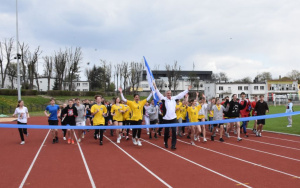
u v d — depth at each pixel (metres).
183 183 5.59
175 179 5.86
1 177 6.05
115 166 7.00
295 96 61.94
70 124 10.65
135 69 76.38
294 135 12.76
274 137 12.38
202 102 11.56
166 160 7.70
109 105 13.60
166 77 81.62
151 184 5.52
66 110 10.69
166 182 5.66
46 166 7.02
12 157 8.16
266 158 7.92
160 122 12.34
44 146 10.20
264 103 12.59
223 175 6.15
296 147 9.75
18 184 5.56
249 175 6.14
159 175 6.16
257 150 9.21
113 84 89.31
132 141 11.51
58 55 61.97
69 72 63.72
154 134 13.31
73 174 6.27
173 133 9.41
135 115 10.09
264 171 6.48
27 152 8.97
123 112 10.74
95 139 12.11
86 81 88.88
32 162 7.48
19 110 10.70
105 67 73.38
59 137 12.90
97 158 7.98
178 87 79.75
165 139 9.75
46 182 5.68
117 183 5.60
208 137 12.78
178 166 6.99
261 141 11.22
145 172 6.42
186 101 12.67
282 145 10.19
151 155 8.41
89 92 57.00
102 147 9.93
